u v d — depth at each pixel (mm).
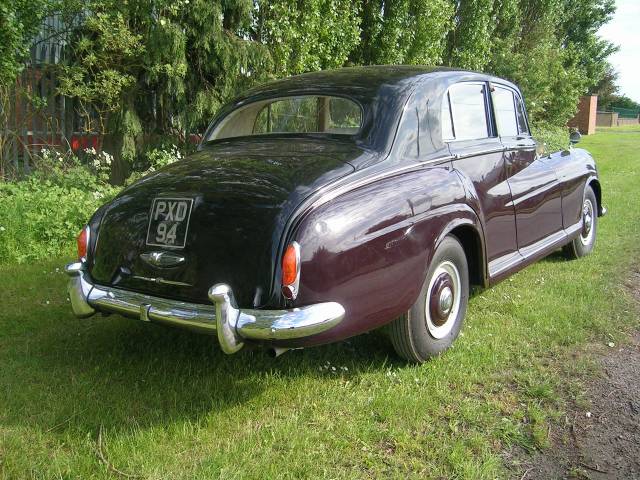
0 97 7699
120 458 2730
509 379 3627
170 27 7641
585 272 5832
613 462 2859
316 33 9586
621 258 6402
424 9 11930
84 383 3412
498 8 17016
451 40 15023
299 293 2881
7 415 3072
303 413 3189
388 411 3158
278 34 8898
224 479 2582
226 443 2889
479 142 4418
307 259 2885
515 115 5180
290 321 2826
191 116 8523
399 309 3342
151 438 2887
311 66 9648
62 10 7664
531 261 4961
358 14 11023
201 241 3068
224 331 2854
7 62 6961
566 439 3041
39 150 8266
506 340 4172
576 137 6336
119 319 4523
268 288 2891
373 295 3154
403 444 2889
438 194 3604
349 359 3859
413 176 3547
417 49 12195
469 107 4441
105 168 7852
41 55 8094
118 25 7512
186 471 2668
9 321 4414
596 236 6961
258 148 3768
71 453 2781
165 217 3227
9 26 6766
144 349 3984
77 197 6812
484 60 15773
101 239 3480
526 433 3070
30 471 2625
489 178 4352
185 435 2928
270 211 2961
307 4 9234
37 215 6148
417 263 3396
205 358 3850
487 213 4293
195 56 8500
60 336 4172
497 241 4477
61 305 4770
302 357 3877
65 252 6176
